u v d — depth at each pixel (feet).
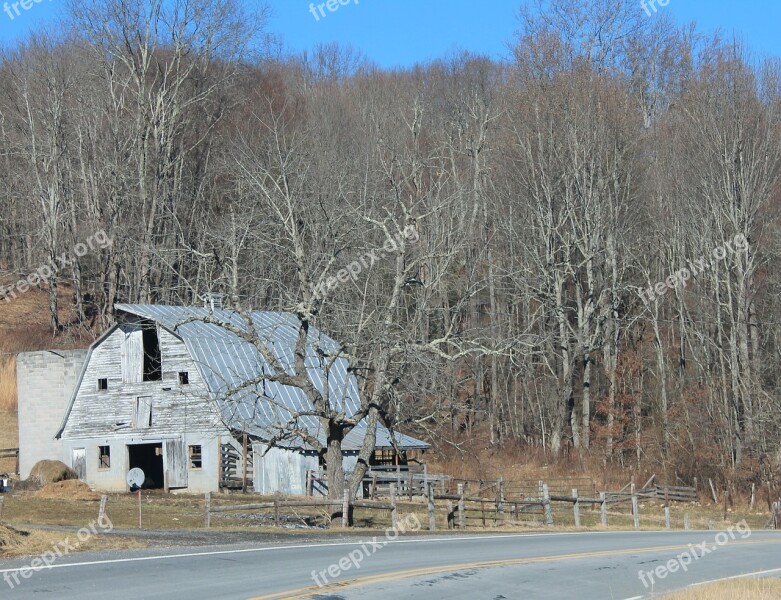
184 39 199.11
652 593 55.67
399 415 108.06
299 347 104.83
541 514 134.72
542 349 197.77
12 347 190.39
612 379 187.62
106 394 155.84
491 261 178.09
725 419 170.19
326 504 97.25
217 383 145.89
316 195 126.31
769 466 165.89
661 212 195.62
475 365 185.78
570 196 184.65
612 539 92.84
